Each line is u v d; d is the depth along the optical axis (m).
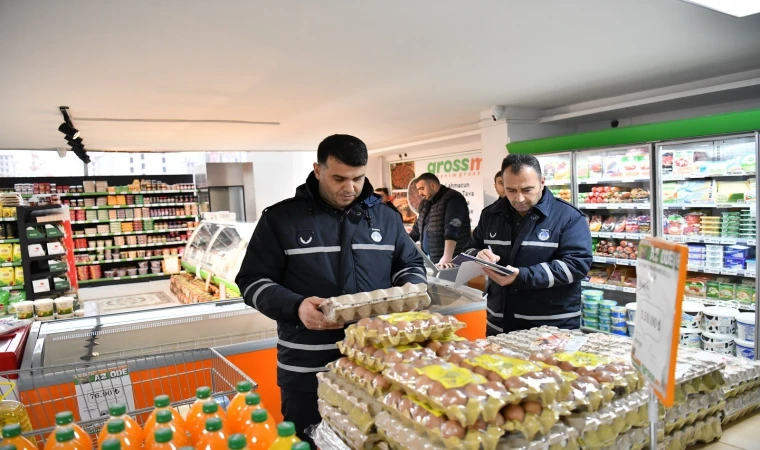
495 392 1.09
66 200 10.65
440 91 5.16
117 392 1.92
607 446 1.25
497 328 2.79
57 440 1.16
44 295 5.98
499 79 4.71
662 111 5.68
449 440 1.04
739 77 4.66
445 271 3.88
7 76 3.80
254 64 3.84
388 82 4.65
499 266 2.38
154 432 1.14
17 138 7.21
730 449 1.45
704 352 1.66
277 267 2.15
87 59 3.47
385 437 1.26
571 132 6.72
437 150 9.68
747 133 3.83
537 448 1.11
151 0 2.53
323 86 4.70
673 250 0.98
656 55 4.03
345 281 2.11
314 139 8.80
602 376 1.30
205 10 2.71
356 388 1.42
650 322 1.05
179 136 7.76
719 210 4.52
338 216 2.17
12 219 7.25
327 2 2.69
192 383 2.43
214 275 4.77
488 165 6.55
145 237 11.29
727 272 4.30
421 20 3.04
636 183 5.14
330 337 2.08
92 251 10.99
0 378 1.94
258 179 13.59
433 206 6.68
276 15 2.84
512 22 3.14
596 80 4.90
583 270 2.56
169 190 11.48
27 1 2.45
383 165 11.40
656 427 1.21
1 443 1.14
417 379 1.18
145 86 4.36
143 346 2.60
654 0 2.83
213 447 1.17
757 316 3.91
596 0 2.81
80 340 2.70
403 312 1.61
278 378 2.20
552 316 2.64
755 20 3.21
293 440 1.08
